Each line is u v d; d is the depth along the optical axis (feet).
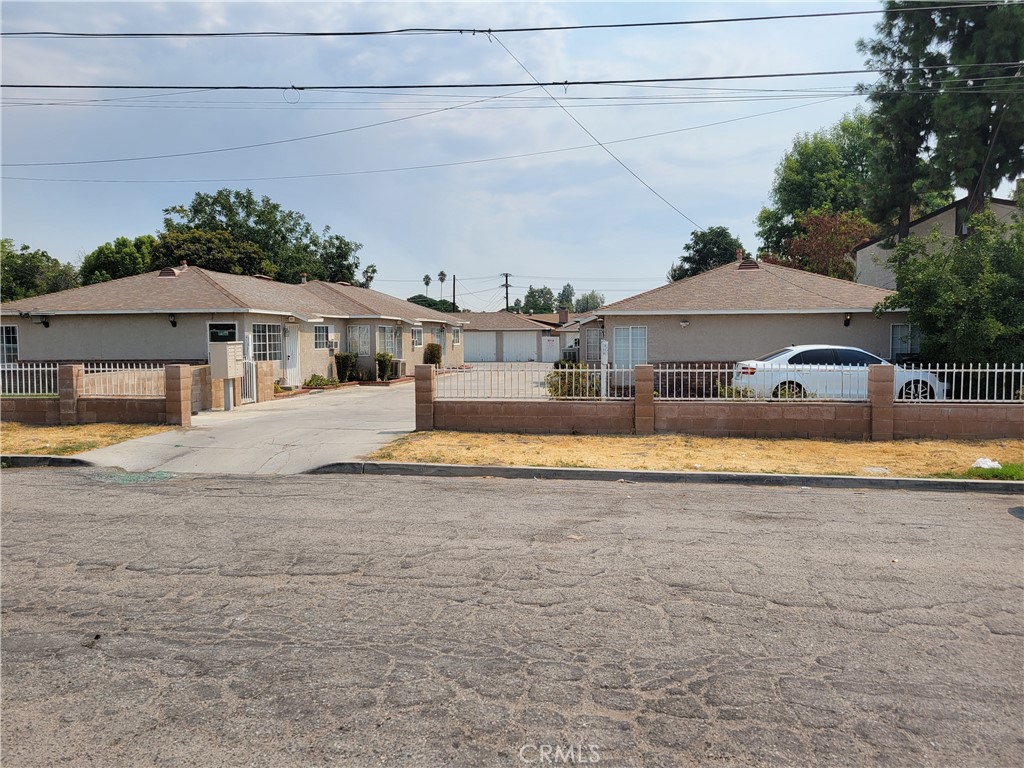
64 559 18.76
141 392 48.85
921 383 44.34
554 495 27.09
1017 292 44.91
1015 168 81.15
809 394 42.09
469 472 31.58
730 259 151.94
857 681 12.19
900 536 21.24
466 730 10.64
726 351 63.67
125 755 10.03
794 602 15.78
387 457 33.53
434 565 18.28
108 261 142.72
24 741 10.37
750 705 11.37
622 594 16.22
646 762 9.84
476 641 13.73
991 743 10.36
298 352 81.35
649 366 39.81
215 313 70.90
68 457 34.47
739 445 36.96
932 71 83.56
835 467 31.45
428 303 256.11
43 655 13.16
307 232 157.99
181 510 24.44
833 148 149.89
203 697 11.64
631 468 31.27
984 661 12.96
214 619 14.80
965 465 31.76
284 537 20.90
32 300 77.15
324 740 10.38
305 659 12.98
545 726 10.75
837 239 118.73
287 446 37.29
